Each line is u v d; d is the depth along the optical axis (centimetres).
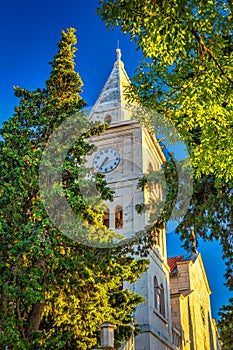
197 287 4181
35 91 1856
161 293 3105
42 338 1475
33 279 1359
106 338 1354
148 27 955
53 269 1445
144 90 1297
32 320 1466
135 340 2569
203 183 1806
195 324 3800
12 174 1511
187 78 1116
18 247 1366
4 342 1267
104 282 1638
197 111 1107
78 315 1577
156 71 1294
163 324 2950
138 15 974
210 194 1808
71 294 1547
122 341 1800
